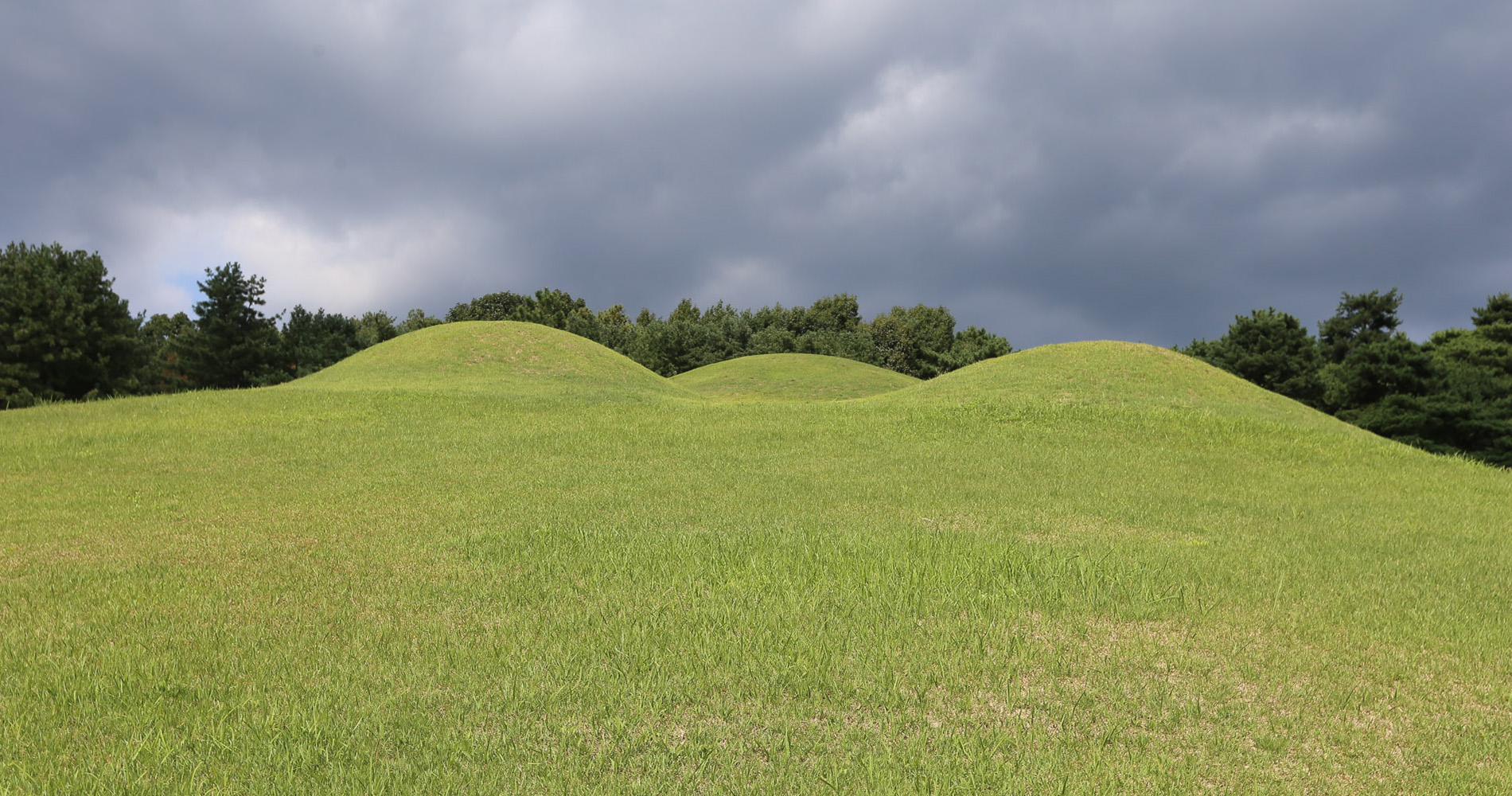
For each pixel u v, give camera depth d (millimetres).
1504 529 12273
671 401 28406
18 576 8539
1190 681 5801
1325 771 4613
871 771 4348
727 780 4297
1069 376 26469
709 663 5816
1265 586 8258
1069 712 5199
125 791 4176
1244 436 20219
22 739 4727
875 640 6363
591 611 7016
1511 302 52000
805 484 14352
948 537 9875
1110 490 14234
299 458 16969
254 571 8570
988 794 4199
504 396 26953
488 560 8906
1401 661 6336
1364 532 11523
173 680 5578
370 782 4207
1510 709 5543
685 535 9969
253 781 4270
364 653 6094
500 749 4609
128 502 12750
